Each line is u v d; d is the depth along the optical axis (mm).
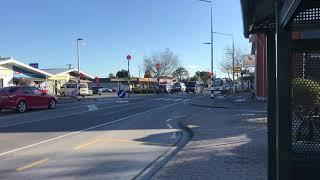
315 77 4785
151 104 40188
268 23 5535
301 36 4914
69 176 9523
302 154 4852
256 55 45281
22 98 31344
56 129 19297
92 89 79312
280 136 4484
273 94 5637
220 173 9047
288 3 4086
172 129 19281
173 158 11172
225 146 12836
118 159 11664
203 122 21141
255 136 14891
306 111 4836
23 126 20703
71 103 42250
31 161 11375
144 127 20172
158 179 8703
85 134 17406
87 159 11664
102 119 24391
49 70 88000
